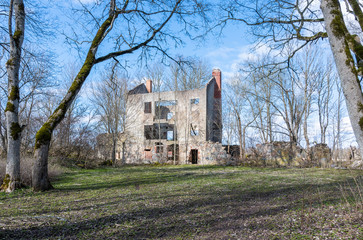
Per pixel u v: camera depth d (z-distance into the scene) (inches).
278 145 882.8
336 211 189.9
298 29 290.8
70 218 190.2
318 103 950.4
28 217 191.2
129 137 1301.7
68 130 834.2
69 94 322.7
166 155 1223.5
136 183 415.8
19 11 328.2
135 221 182.5
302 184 372.5
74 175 561.9
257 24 316.8
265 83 988.6
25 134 737.0
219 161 1023.6
